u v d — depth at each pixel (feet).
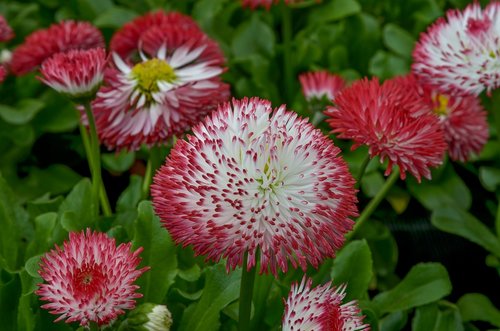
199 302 1.32
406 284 1.43
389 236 1.68
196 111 1.40
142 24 1.57
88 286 1.13
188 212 1.14
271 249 1.15
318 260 1.19
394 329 1.41
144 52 1.57
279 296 1.38
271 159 1.14
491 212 1.74
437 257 1.74
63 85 1.33
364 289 1.38
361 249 1.39
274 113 1.18
